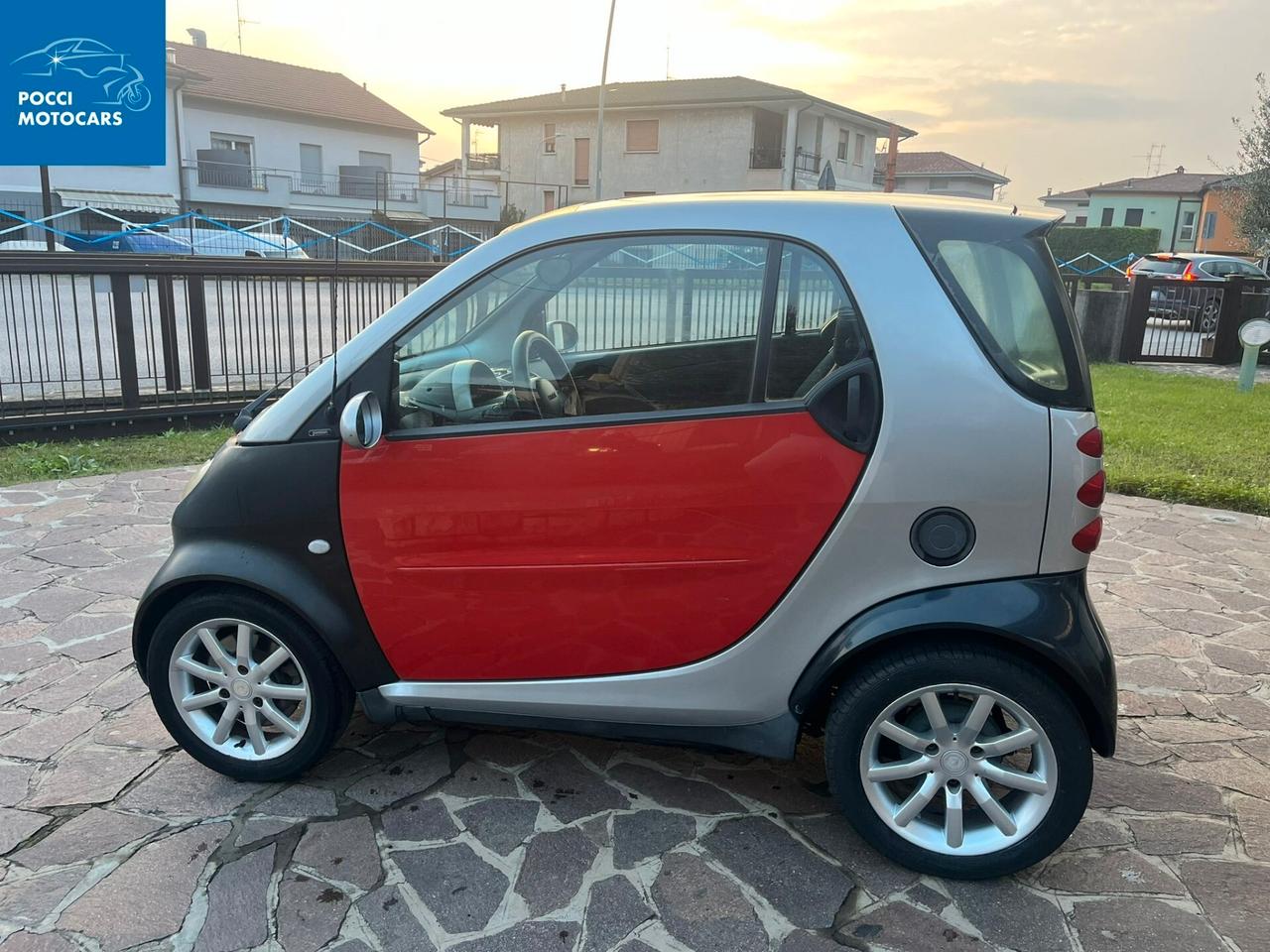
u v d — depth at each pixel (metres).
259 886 2.63
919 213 2.58
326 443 2.81
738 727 2.78
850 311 2.53
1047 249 2.58
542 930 2.48
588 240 2.75
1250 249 23.45
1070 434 2.46
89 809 2.98
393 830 2.89
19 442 7.73
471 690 2.90
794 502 2.55
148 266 8.11
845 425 2.50
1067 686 2.56
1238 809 3.04
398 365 2.79
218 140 43.72
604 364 2.73
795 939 2.46
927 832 2.69
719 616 2.67
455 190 47.53
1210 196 51.06
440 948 2.42
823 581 2.58
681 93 47.97
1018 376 2.47
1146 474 7.11
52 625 4.34
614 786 3.14
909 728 2.66
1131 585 5.05
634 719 2.82
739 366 2.62
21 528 5.71
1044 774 2.57
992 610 2.46
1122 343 15.47
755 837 2.88
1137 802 3.07
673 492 2.63
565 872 2.71
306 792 3.09
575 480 2.67
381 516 2.79
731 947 2.43
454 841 2.84
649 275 2.70
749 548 2.61
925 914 2.55
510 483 2.71
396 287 9.65
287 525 2.85
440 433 2.74
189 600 3.00
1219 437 8.73
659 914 2.54
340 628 2.89
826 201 2.64
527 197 52.03
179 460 7.43
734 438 2.58
